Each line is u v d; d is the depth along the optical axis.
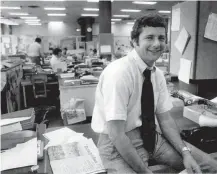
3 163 0.96
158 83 1.28
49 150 1.20
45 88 4.54
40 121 1.90
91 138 1.38
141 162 1.02
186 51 1.91
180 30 1.99
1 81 2.62
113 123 1.03
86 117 2.62
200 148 1.33
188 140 1.32
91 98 2.62
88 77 2.76
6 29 15.02
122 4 9.66
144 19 1.06
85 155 1.16
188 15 1.84
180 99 1.70
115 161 1.06
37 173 0.90
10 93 2.96
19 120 1.18
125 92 1.05
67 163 1.07
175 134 1.27
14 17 13.27
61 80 2.96
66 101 2.59
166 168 1.20
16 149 1.08
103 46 5.96
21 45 10.05
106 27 7.59
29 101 4.60
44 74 4.41
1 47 9.55
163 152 1.23
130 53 1.18
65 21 15.77
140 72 1.12
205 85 1.85
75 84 2.60
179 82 2.09
